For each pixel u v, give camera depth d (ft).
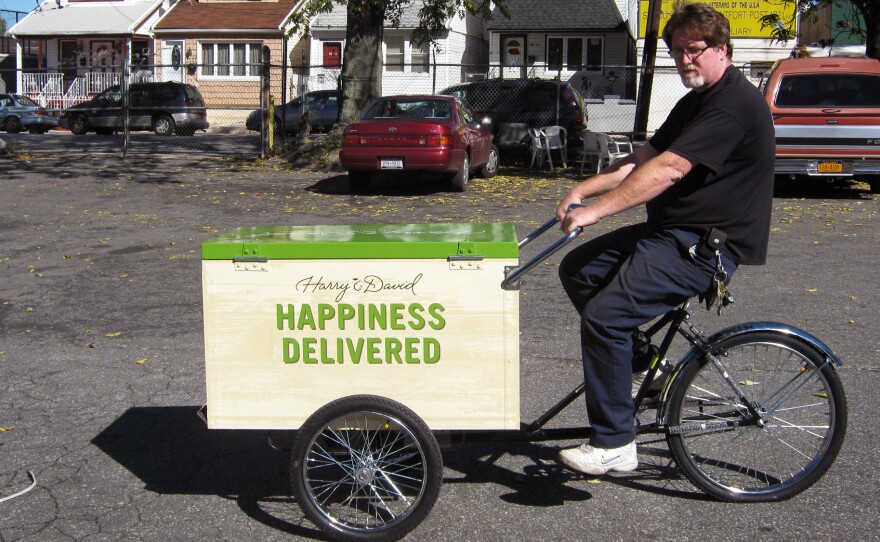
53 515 13.44
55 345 21.89
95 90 114.11
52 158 63.26
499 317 11.93
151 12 121.29
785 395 13.29
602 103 80.74
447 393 12.12
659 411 13.21
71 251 32.71
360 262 11.96
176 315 24.47
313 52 111.65
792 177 47.52
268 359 12.21
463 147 46.62
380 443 12.99
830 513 13.08
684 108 12.91
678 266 12.37
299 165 57.57
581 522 12.94
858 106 42.70
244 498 13.97
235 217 39.75
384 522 12.69
